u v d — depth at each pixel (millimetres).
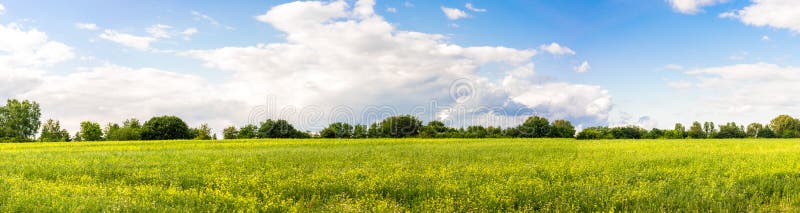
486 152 27109
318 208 10023
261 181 13477
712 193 11219
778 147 34031
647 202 10773
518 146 35000
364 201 10672
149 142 45094
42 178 15305
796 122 96125
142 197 10672
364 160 21438
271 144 39875
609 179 13742
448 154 25281
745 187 12633
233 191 12109
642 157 22438
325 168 17297
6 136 88875
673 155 24188
